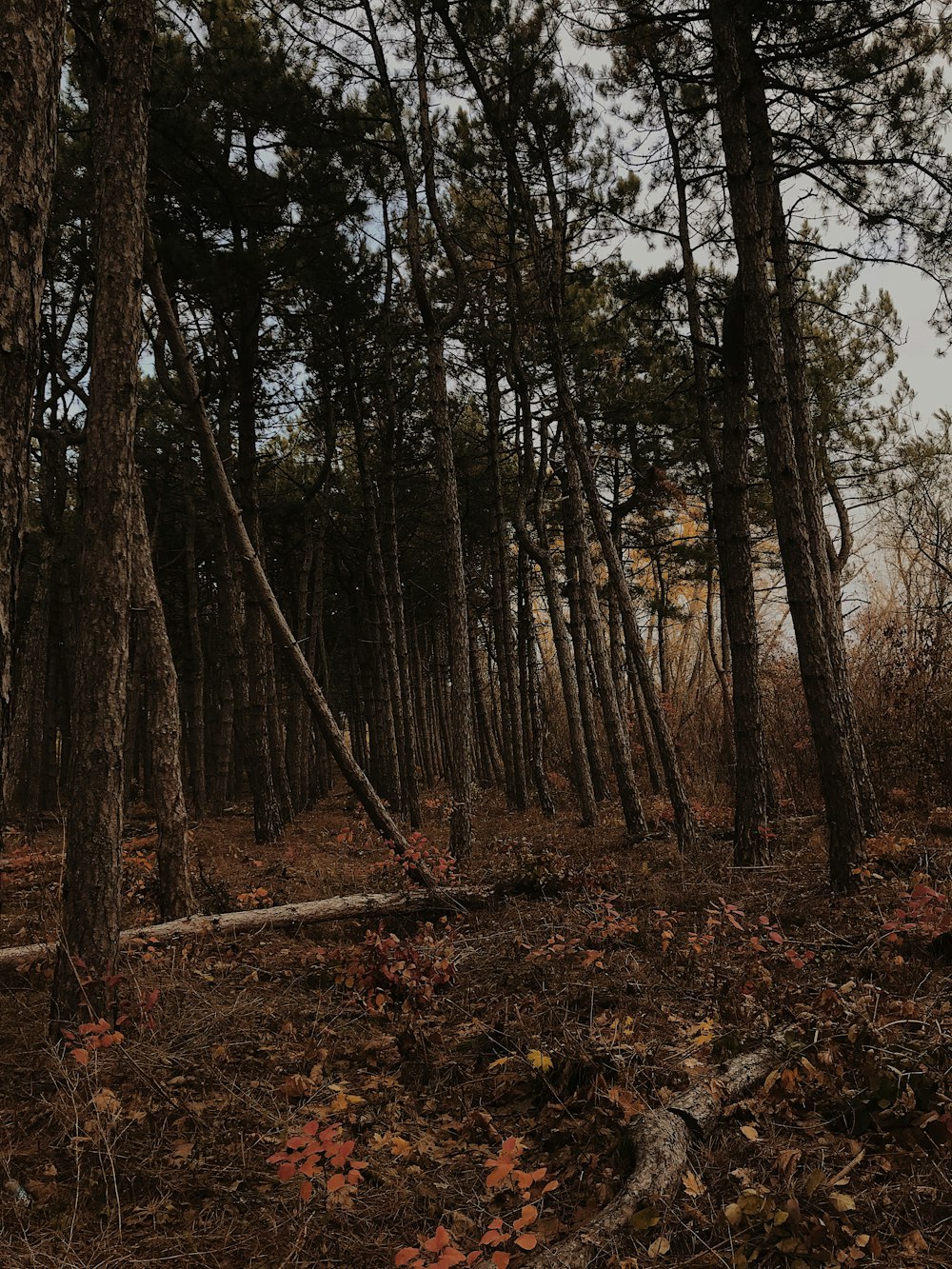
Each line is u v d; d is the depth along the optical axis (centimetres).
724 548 921
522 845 1207
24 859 962
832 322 1658
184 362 727
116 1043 418
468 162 1284
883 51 980
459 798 1038
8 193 276
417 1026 472
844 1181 289
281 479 2123
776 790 1218
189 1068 438
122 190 487
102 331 481
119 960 489
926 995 458
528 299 1476
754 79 979
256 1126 379
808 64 1016
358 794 799
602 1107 361
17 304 276
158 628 723
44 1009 519
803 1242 261
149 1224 313
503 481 1978
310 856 1181
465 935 681
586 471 1130
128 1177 340
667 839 1101
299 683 783
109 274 483
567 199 1256
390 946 560
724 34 804
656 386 1616
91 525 478
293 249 1262
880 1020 411
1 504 270
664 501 1845
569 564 1728
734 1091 353
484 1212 312
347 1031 496
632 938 620
